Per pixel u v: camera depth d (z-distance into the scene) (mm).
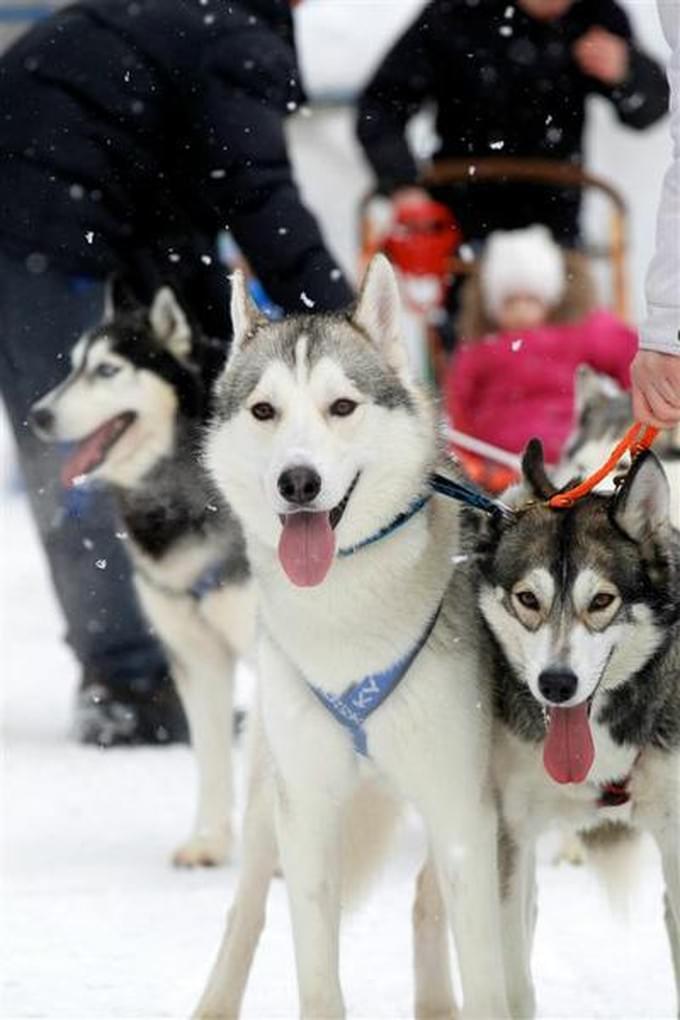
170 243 11117
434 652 6133
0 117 11336
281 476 6070
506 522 6148
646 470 5984
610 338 11875
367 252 14359
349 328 6410
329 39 19500
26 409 11648
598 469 6914
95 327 10992
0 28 17531
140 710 11766
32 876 8859
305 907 6234
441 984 6727
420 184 13984
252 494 6316
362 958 7543
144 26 10758
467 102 14023
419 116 16125
